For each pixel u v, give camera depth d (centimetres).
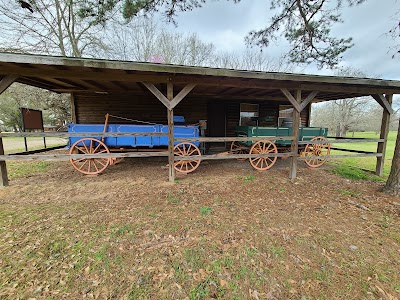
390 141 1909
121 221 302
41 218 308
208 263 221
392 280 203
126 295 182
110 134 464
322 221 312
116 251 237
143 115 848
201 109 904
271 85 482
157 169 620
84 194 411
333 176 574
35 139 1825
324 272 212
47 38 1081
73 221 300
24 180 498
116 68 362
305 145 758
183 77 438
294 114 518
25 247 240
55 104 1232
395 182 420
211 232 277
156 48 1611
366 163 778
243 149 707
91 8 686
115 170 606
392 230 289
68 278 199
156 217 315
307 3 679
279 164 729
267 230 285
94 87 641
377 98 569
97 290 187
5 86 382
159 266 216
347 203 380
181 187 454
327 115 2497
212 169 628
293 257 233
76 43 1139
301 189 457
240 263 222
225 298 182
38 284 192
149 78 430
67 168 621
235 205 364
